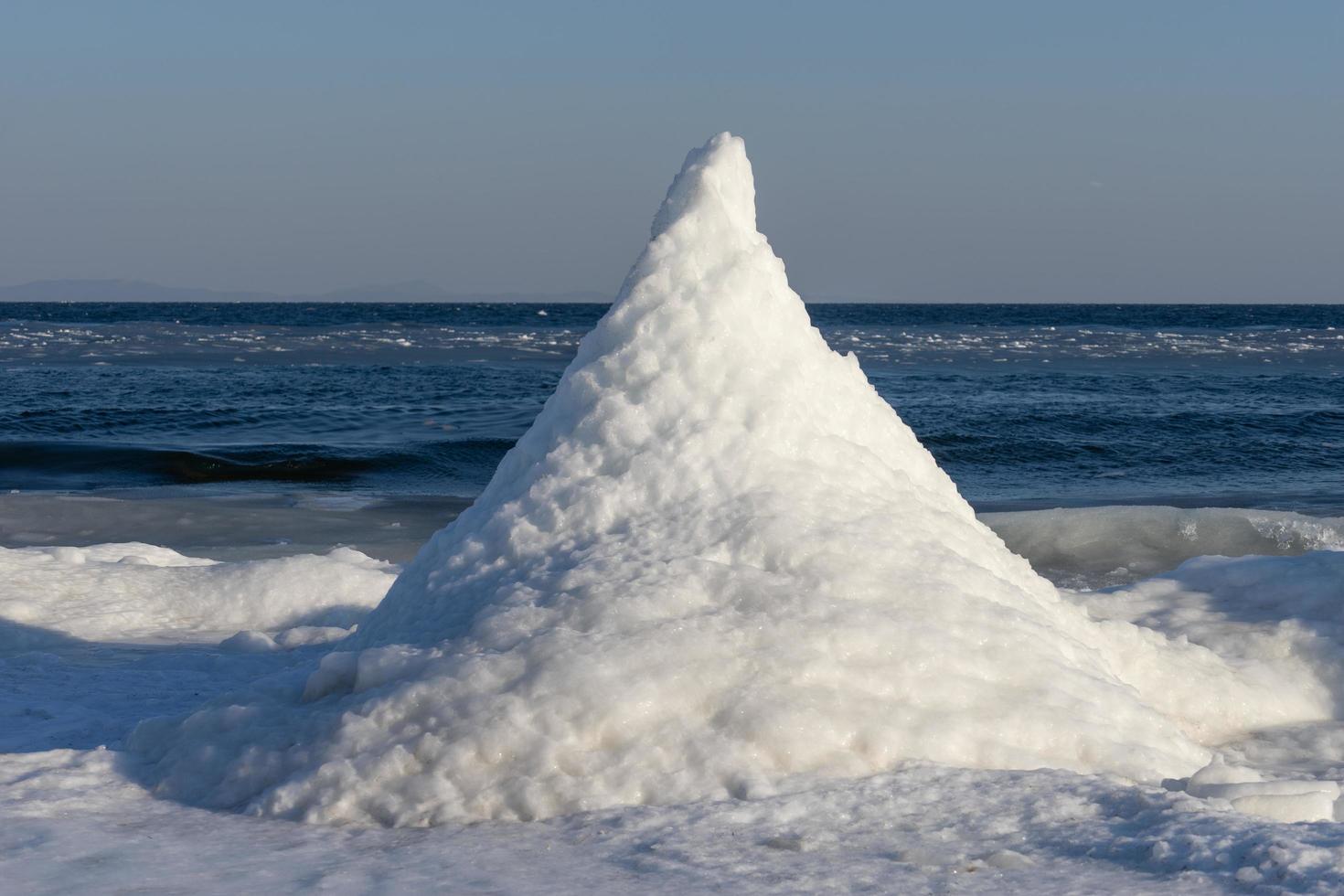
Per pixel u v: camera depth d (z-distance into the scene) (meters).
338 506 13.11
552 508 4.47
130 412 23.16
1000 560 4.72
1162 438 20.19
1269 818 3.12
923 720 3.66
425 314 108.25
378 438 20.12
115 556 8.65
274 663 6.04
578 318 91.50
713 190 5.04
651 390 4.63
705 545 4.21
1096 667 4.24
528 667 3.77
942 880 2.78
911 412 23.56
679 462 4.44
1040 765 3.62
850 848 3.02
